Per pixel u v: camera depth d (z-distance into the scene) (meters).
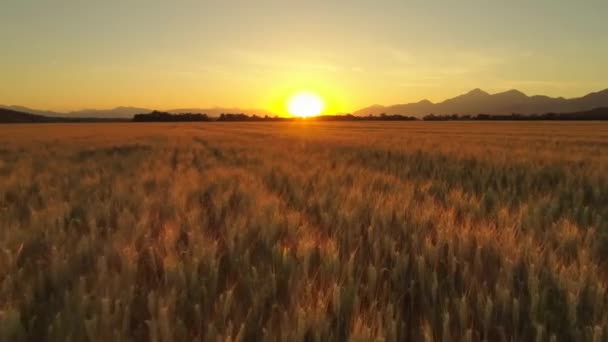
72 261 2.58
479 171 7.98
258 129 49.91
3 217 3.84
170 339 1.71
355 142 19.52
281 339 1.70
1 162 9.58
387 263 2.75
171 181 6.28
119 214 3.80
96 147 16.86
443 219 3.53
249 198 4.62
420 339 1.87
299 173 7.17
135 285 2.29
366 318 1.90
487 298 1.96
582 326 1.93
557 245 3.03
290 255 2.56
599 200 5.13
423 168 8.75
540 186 6.46
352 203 4.45
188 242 3.02
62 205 4.25
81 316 1.84
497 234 3.11
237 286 2.35
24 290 2.19
